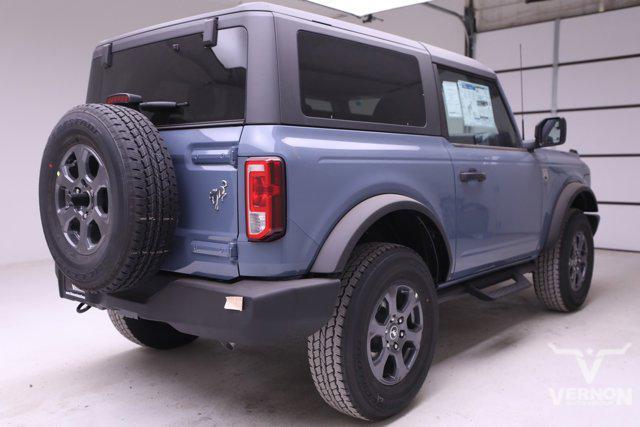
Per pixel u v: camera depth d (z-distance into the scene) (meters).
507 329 3.64
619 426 2.29
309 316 2.01
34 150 6.55
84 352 3.29
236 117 2.08
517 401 2.54
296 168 2.03
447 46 8.49
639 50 6.87
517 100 7.95
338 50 2.35
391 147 2.47
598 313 3.99
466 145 3.02
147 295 2.21
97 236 2.16
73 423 2.39
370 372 2.22
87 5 6.89
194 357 3.19
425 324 2.50
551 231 3.73
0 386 2.79
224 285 2.03
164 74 2.38
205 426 2.35
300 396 2.65
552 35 7.53
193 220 2.15
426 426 2.31
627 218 7.09
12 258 6.39
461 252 2.90
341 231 2.13
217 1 8.00
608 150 7.20
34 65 6.50
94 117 2.04
